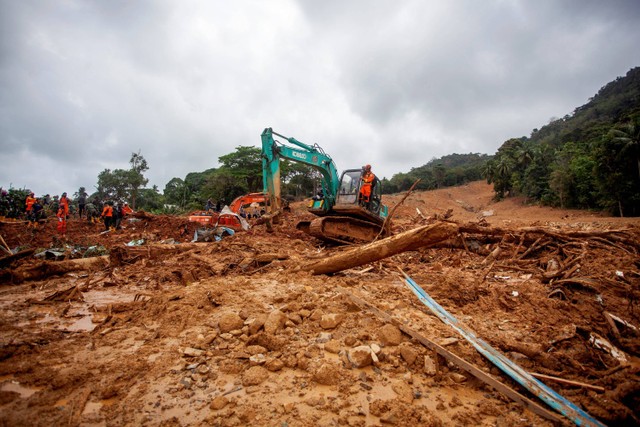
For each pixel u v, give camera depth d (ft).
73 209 78.23
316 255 28.40
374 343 12.16
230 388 9.74
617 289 18.48
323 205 40.19
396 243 19.34
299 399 9.27
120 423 8.11
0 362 10.79
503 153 262.06
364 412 8.68
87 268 26.27
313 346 12.03
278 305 16.03
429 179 355.15
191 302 16.33
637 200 106.83
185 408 8.76
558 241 29.07
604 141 112.78
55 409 8.50
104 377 10.09
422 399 9.40
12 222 49.34
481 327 14.14
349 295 15.56
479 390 9.98
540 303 16.90
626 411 8.67
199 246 35.37
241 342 12.47
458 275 23.27
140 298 18.71
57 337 12.97
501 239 31.71
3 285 21.20
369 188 37.04
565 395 9.79
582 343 12.83
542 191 178.60
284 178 216.33
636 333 14.05
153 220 59.16
